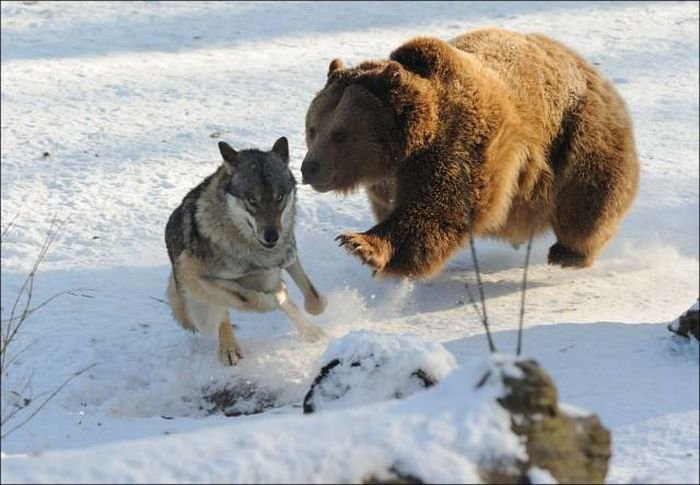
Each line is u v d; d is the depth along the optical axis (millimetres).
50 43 29297
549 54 14102
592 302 13023
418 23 30688
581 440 5992
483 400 5766
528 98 13469
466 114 12828
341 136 12852
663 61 26734
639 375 9391
